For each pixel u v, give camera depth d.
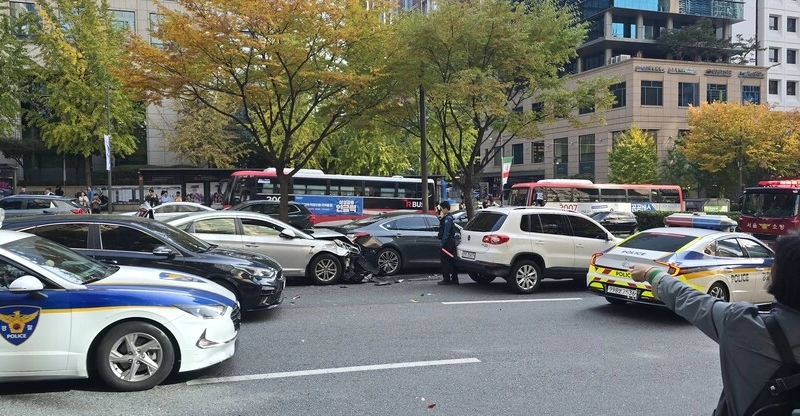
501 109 15.52
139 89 14.07
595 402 5.26
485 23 15.33
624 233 28.44
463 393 5.45
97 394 5.29
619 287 9.05
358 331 7.89
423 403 5.17
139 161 44.44
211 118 39.69
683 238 9.41
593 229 11.84
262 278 8.36
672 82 50.41
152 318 5.36
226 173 29.05
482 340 7.49
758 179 40.56
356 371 6.09
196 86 14.75
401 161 36.00
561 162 57.88
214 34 12.86
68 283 5.29
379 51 15.30
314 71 13.91
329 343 7.22
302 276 12.02
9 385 5.50
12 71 28.55
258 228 11.62
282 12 12.84
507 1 16.27
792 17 59.28
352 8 14.04
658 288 2.66
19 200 20.97
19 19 30.61
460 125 19.36
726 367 2.21
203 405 5.05
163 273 6.24
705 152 38.62
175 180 28.62
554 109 17.17
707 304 2.36
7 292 5.10
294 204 21.98
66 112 30.11
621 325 8.54
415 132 18.83
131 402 5.10
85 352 5.21
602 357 6.79
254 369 6.11
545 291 11.71
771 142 36.03
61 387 5.46
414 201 27.20
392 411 4.96
